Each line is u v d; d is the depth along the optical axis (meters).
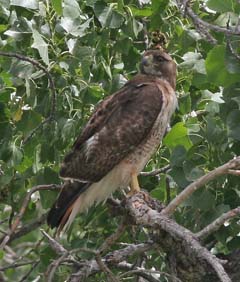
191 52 11.49
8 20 11.55
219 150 10.49
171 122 12.77
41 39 10.43
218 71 10.37
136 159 11.93
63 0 10.84
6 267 11.82
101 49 11.52
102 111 12.05
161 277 11.92
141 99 12.09
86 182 11.58
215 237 10.82
